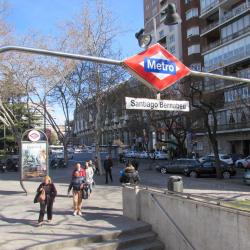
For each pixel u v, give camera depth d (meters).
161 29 85.50
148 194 13.31
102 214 15.13
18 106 46.69
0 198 19.59
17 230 12.55
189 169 38.12
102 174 36.50
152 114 53.78
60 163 49.19
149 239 12.38
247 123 58.78
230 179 34.69
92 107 40.34
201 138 70.12
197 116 47.78
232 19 62.72
